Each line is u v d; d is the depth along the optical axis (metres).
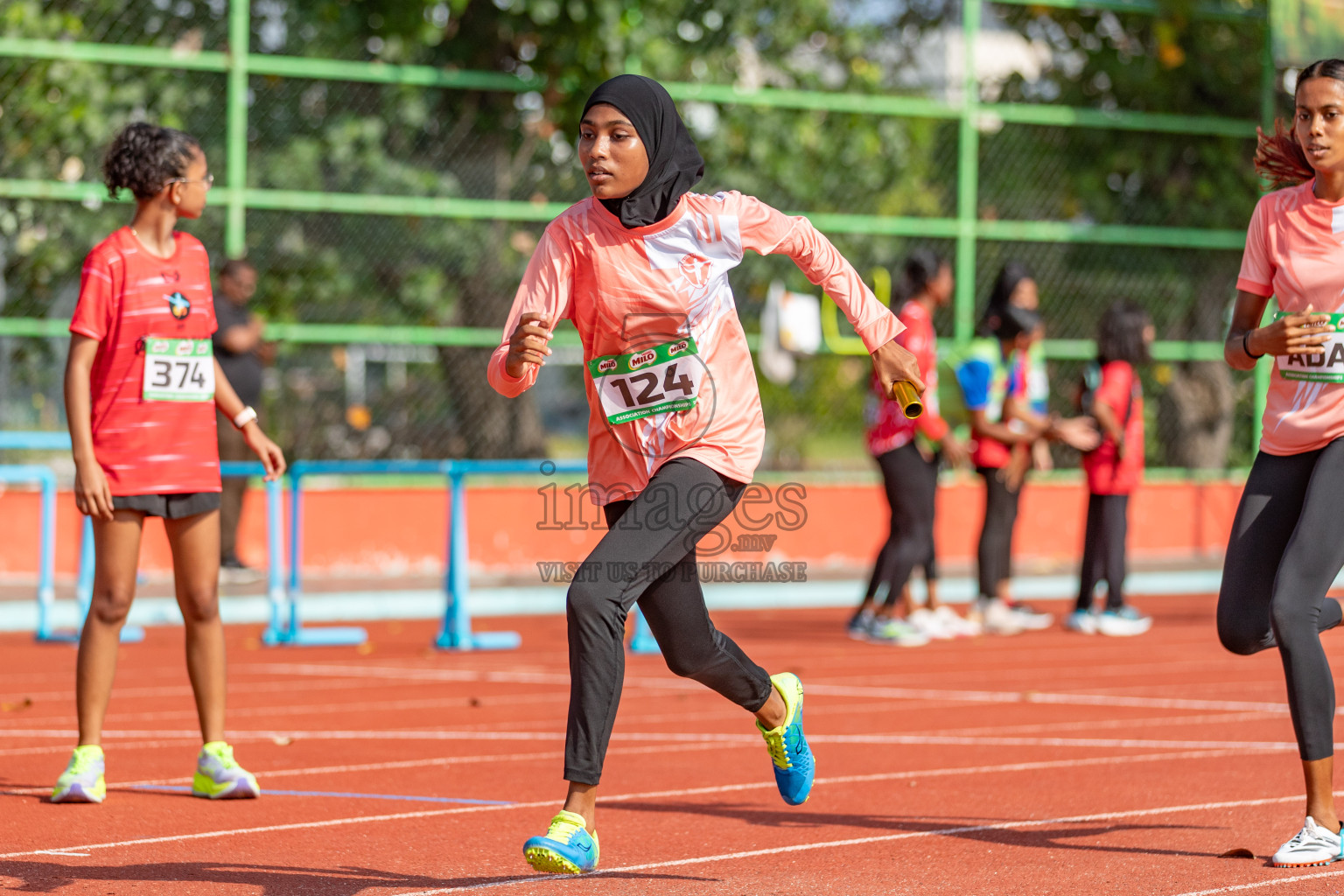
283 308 19.31
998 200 22.44
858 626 15.98
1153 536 23.12
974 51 22.16
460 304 20.06
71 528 18.73
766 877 6.30
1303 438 6.55
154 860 6.55
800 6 21.39
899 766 9.03
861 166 21.72
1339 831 6.45
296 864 6.51
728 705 11.68
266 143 19.25
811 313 21.05
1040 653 14.91
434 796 8.09
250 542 19.31
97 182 18.64
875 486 21.72
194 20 18.98
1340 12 22.88
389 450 19.89
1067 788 8.34
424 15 19.70
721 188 21.02
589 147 5.79
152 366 7.70
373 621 17.95
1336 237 6.52
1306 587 6.35
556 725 10.64
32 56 18.39
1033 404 16.50
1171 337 23.30
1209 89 23.28
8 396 18.48
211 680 7.97
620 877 6.31
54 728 10.28
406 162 19.81
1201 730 10.41
